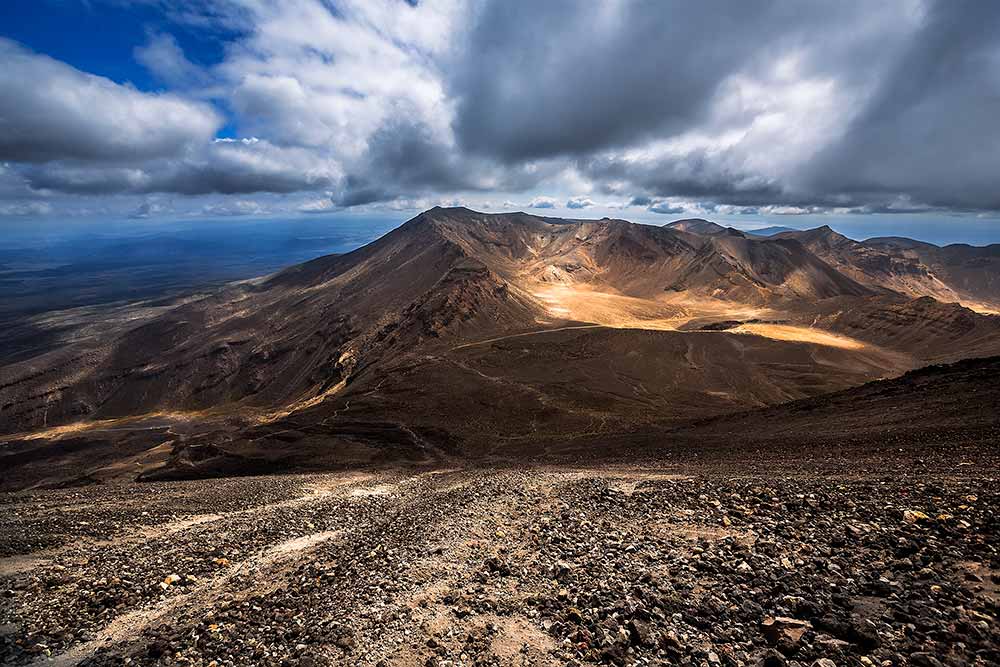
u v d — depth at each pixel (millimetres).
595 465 37531
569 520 16500
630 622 8406
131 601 12758
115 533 19875
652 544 12703
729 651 7273
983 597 7457
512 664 7824
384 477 41438
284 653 8859
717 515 14641
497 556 13422
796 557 10250
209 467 77125
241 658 8875
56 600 12828
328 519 22359
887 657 6512
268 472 74438
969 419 27469
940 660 6234
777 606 8289
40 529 19891
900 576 8695
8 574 14867
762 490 17078
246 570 15234
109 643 10469
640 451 43906
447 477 38875
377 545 16047
